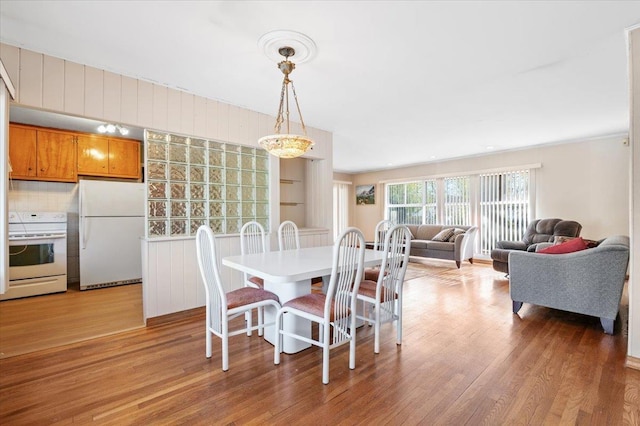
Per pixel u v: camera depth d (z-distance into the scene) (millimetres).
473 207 6520
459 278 4836
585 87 2951
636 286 2025
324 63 2465
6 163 1953
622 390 1783
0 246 1911
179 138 3094
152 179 2928
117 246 4312
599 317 2719
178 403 1677
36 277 3803
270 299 2262
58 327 2795
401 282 2441
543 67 2543
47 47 2256
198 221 3215
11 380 1912
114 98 2656
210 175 3305
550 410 1614
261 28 2000
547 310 3254
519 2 1737
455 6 1770
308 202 4824
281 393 1770
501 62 2453
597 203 4945
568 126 4293
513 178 5906
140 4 1764
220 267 3322
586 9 1802
